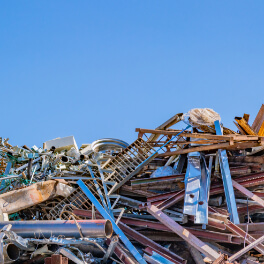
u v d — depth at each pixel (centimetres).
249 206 2395
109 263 2073
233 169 2498
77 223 1995
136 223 2338
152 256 2123
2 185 2703
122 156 2625
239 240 2162
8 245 1914
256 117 2870
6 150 2769
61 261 1808
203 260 2198
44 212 2550
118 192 2539
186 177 2416
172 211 2330
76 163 2736
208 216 2250
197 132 2731
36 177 2683
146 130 2647
